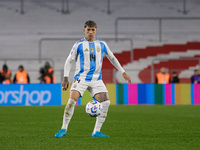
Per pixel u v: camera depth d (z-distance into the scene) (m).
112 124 30.67
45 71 60.97
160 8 88.88
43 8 86.94
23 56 80.88
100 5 88.69
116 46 82.50
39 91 52.31
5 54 80.81
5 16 85.19
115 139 21.61
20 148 18.66
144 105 53.22
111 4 88.81
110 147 18.77
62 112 42.03
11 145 19.61
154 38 85.00
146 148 18.56
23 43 82.12
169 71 64.44
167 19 87.19
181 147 18.91
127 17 85.50
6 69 60.34
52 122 32.50
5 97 51.84
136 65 79.25
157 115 39.16
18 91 51.97
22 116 38.03
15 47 81.69
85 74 21.73
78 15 86.44
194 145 19.56
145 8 88.62
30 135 23.83
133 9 88.38
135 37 84.56
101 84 22.03
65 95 52.81
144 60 80.69
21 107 48.84
